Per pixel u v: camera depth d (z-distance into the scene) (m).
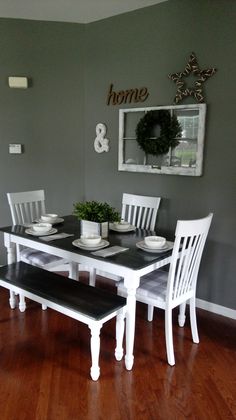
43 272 2.61
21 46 3.46
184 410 1.83
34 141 3.65
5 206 3.71
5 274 2.55
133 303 2.04
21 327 2.64
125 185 3.49
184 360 2.27
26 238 2.52
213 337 2.56
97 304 2.09
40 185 3.76
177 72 2.95
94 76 3.57
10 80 3.43
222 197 2.80
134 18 3.16
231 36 2.59
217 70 2.69
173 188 3.11
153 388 1.99
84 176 3.84
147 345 2.44
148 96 3.18
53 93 3.60
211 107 2.76
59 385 2.00
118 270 2.04
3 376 2.07
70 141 3.73
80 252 2.20
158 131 3.14
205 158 2.85
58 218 3.07
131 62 3.25
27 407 1.83
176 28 2.89
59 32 3.51
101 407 1.83
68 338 2.50
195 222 2.07
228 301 2.88
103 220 2.51
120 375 2.10
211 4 2.66
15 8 3.18
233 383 2.05
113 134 3.52
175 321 2.79
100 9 3.18
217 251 2.89
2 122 3.54
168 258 2.22
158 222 3.26
